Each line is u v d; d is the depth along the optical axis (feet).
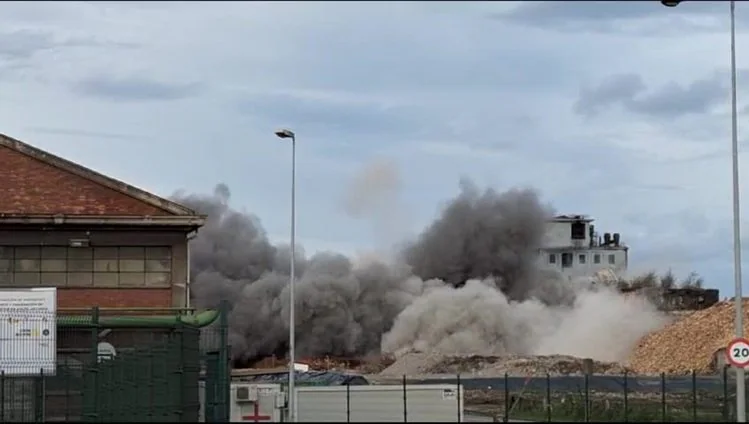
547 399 129.08
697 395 146.72
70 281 146.20
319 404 112.88
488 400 152.05
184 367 97.35
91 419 99.66
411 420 111.55
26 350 114.11
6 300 114.73
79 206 149.38
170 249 148.87
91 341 119.44
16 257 145.59
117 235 147.74
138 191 150.00
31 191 149.69
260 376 183.32
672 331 245.24
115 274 147.23
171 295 147.74
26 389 111.55
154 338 127.13
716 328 230.68
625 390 120.06
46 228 146.00
